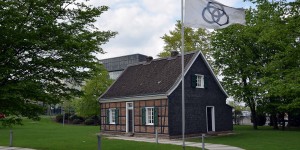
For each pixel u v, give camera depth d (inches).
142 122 1162.6
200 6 534.9
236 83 1501.0
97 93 1908.2
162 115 1097.4
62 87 565.6
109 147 788.6
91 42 521.3
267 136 1065.5
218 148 763.4
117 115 1274.6
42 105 561.6
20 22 480.7
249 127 1642.5
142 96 1159.0
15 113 525.0
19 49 503.8
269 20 786.2
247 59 1449.3
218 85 1269.7
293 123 1616.6
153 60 1346.0
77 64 526.3
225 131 1262.3
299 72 738.2
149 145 823.7
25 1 490.9
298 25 726.5
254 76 1428.4
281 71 810.8
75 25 538.6
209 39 1675.7
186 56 1219.9
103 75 1904.5
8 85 479.8
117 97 1264.8
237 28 1407.5
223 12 537.0
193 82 1171.3
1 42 473.4
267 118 1929.1
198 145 834.8
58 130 1478.8
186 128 1119.0
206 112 1205.7
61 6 535.8
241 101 1530.5
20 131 1402.6
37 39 486.0
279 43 782.5
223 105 1280.8
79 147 797.9
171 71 1192.2
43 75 527.2
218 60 1513.3
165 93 1079.6
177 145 826.8
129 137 1135.0
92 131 1421.0
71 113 2393.0
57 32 499.2
